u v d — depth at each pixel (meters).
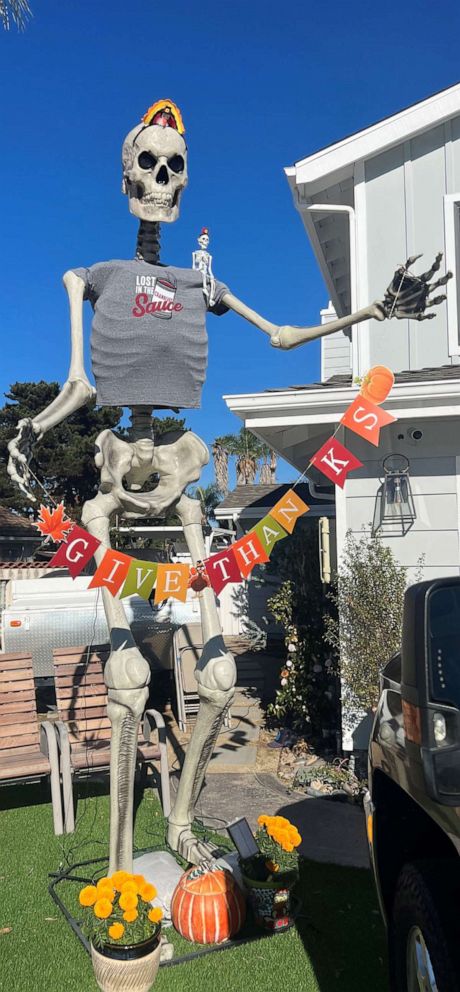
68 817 5.04
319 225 8.40
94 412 29.45
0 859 4.57
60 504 3.33
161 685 10.01
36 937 3.61
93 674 6.13
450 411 5.79
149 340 3.90
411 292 3.74
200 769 4.21
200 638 8.56
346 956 3.42
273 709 7.36
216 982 3.21
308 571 7.46
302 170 7.22
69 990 3.17
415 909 2.37
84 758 5.21
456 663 2.39
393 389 5.80
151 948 3.00
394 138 6.93
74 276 3.90
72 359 3.78
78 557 3.36
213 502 39.84
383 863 2.85
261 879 3.67
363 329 7.01
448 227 6.85
